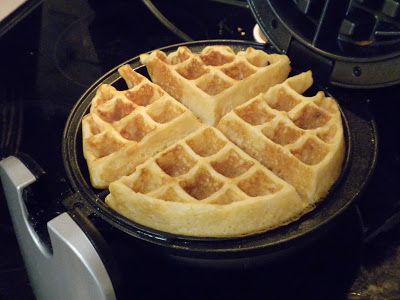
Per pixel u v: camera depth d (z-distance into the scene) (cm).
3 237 49
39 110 52
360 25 37
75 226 29
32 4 55
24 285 47
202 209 30
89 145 35
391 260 38
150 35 59
